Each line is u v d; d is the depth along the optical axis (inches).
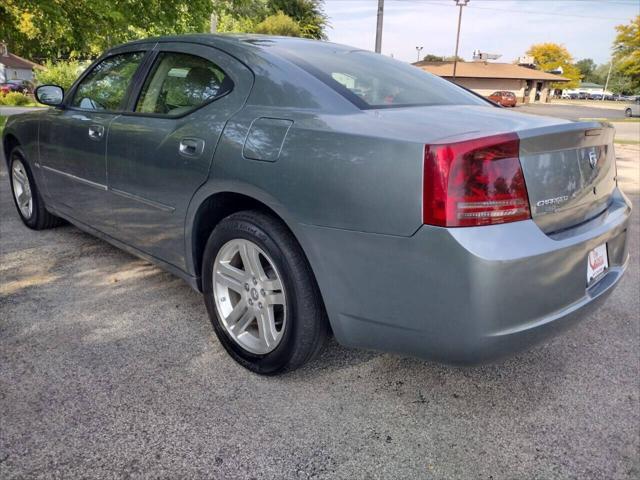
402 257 71.3
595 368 101.9
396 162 70.6
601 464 76.3
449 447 78.8
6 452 73.3
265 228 86.1
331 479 71.6
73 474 70.0
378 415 85.5
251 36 114.7
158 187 106.3
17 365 94.3
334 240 76.9
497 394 92.6
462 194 67.1
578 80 3316.9
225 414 83.8
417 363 101.3
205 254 99.2
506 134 69.2
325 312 86.8
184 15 434.6
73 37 402.9
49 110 153.5
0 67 2062.0
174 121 104.3
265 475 71.7
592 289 83.9
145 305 120.6
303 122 82.9
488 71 2164.1
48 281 131.6
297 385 92.6
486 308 67.9
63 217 151.9
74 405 84.0
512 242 68.4
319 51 109.3
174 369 95.7
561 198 76.4
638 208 244.4
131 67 125.0
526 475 73.9
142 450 75.0
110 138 119.0
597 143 85.0
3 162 307.1
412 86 105.0
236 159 88.2
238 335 96.7
